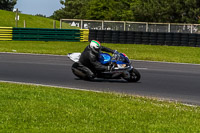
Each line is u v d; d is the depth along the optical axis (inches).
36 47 2033.7
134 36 2229.3
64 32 2413.9
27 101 616.7
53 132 446.6
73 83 896.3
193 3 4094.5
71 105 598.5
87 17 5201.8
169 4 4229.8
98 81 937.5
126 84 899.4
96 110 571.5
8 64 1226.0
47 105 589.9
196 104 690.8
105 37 2268.7
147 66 1295.5
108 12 4965.6
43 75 1010.7
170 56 1724.9
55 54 1672.0
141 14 4352.9
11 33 2358.5
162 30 2591.0
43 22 3858.3
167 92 808.3
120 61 907.4
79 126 478.0
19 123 481.4
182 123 518.9
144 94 778.2
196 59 1609.3
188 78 1017.5
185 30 2546.8
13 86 786.2
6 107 561.6
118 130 466.0
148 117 542.3
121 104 627.8
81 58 937.5
